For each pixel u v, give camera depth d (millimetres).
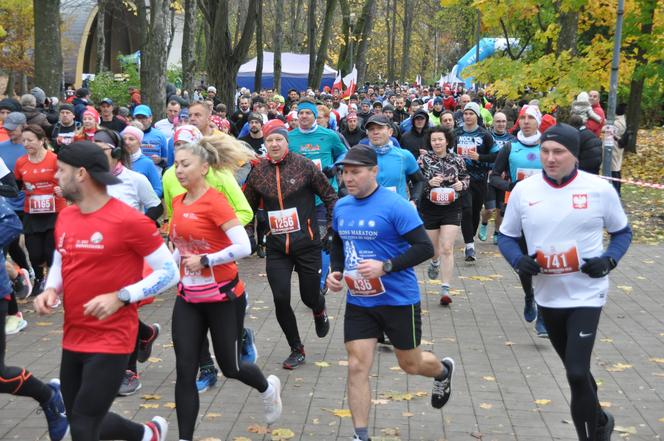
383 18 75438
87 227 4066
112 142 6672
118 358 4121
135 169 7957
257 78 28250
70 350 4141
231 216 5004
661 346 7473
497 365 6859
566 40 18141
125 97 29125
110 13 52188
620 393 6191
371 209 4855
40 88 15602
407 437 5262
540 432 5371
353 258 4922
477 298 9383
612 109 15078
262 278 10398
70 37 49031
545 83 18469
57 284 4297
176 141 6102
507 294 9586
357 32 41875
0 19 32344
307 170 6773
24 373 4785
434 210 9039
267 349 7344
